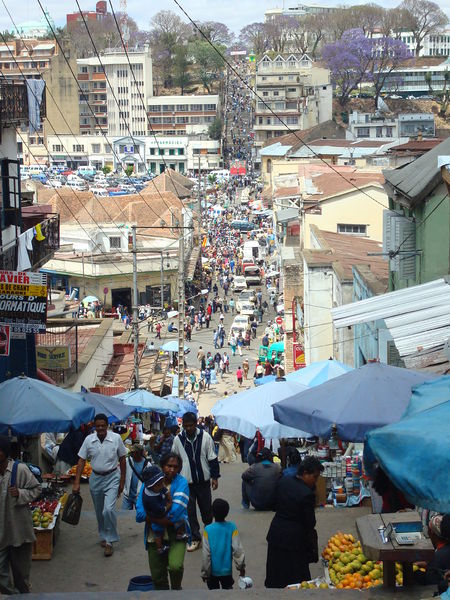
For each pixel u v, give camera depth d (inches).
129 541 485.4
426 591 313.1
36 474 505.0
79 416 508.7
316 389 494.9
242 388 1950.1
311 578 413.7
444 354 560.4
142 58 6510.8
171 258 2800.2
